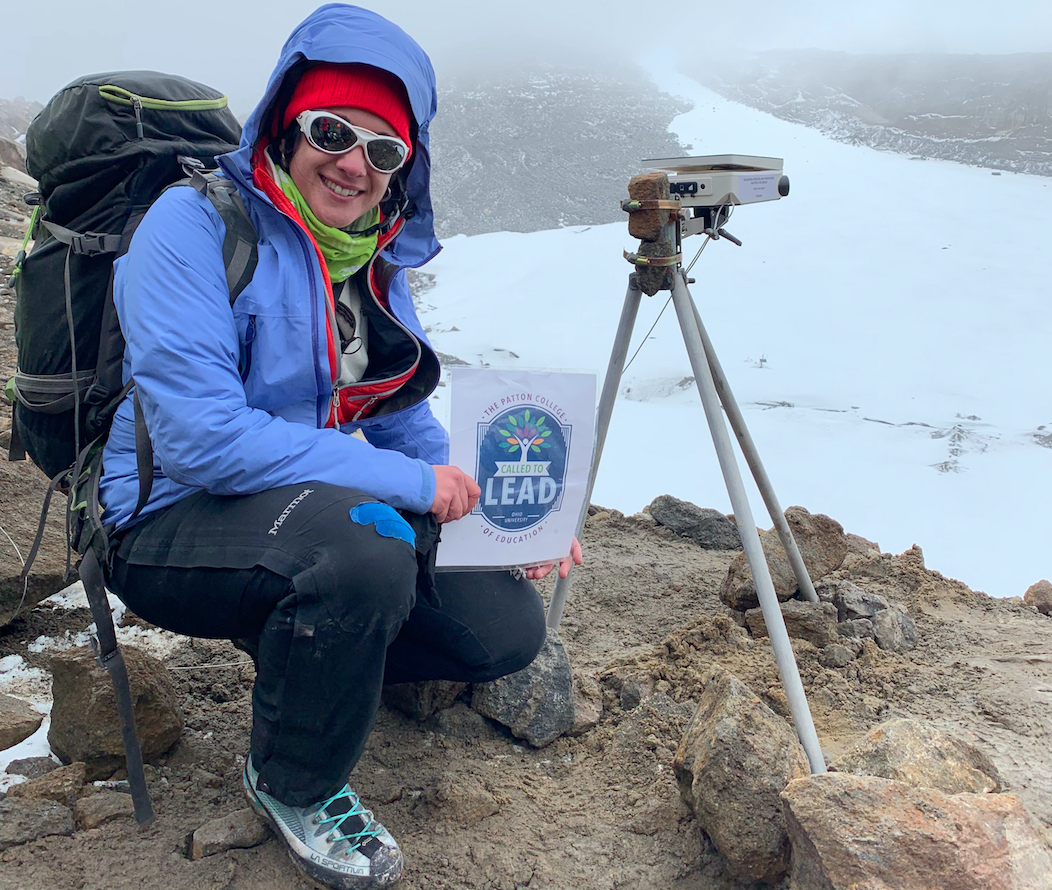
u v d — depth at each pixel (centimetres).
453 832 144
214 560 121
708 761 134
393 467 129
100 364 137
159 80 146
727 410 205
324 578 115
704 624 218
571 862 138
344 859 126
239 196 135
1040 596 277
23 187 1041
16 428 155
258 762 130
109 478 135
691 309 180
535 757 170
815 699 192
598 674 201
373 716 123
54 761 154
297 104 133
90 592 130
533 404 146
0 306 539
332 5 134
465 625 152
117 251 136
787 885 129
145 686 154
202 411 119
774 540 238
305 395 136
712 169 189
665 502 332
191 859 132
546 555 155
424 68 140
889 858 113
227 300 128
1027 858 116
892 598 267
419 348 155
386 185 142
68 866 126
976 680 205
